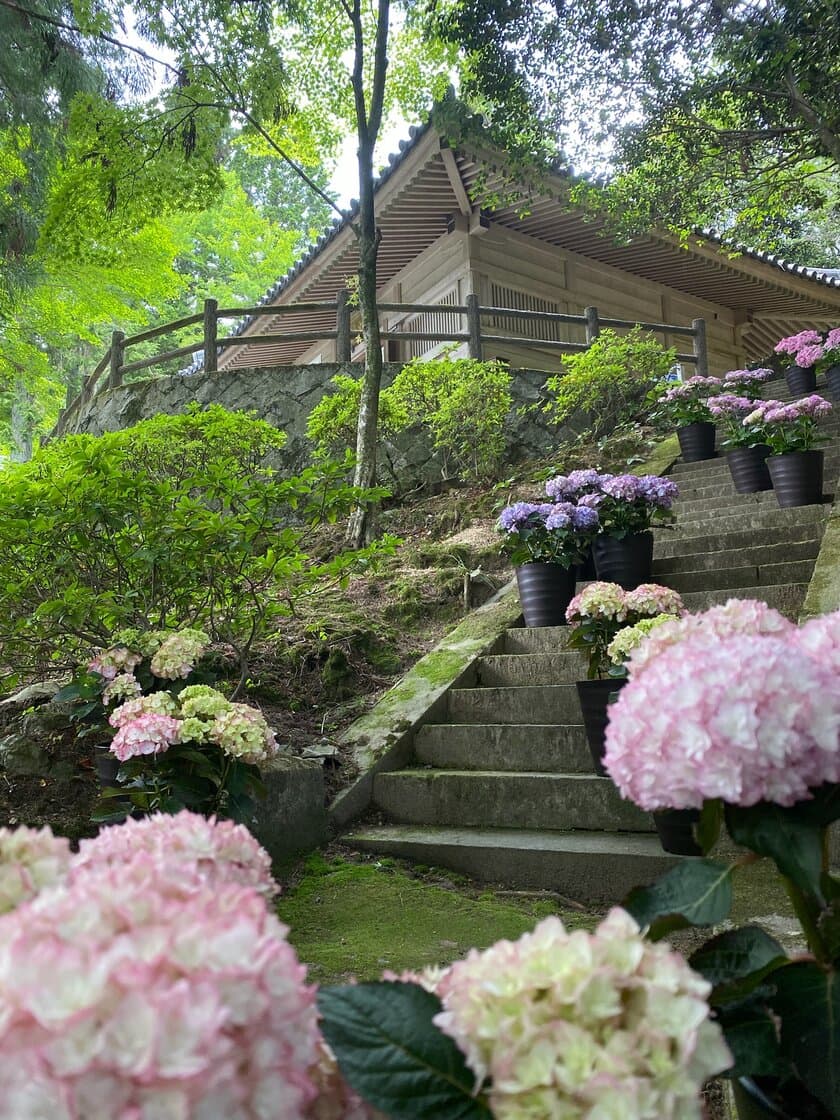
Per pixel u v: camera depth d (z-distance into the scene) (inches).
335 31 315.0
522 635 180.1
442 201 417.1
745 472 241.1
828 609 128.8
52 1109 23.5
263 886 43.3
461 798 137.1
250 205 868.0
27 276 443.2
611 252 481.4
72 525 134.3
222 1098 25.0
